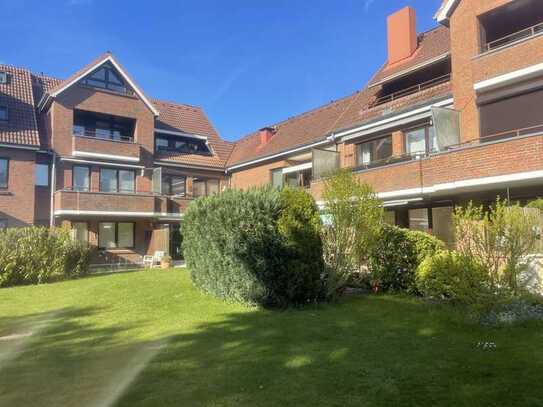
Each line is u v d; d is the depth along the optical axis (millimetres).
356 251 9500
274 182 25984
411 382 4758
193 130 31016
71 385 4957
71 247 16625
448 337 6430
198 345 6359
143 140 26531
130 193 24500
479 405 4160
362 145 20062
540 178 12305
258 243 8820
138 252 26062
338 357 5641
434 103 16531
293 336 6648
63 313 9117
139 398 4535
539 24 14070
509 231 7656
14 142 21906
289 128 27188
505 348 5809
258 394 4555
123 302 9938
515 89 13969
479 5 15062
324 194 9844
